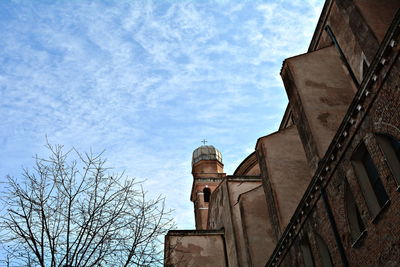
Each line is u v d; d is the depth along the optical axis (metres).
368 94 15.16
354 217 16.52
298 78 22.94
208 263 30.23
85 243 12.64
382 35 19.30
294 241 20.55
